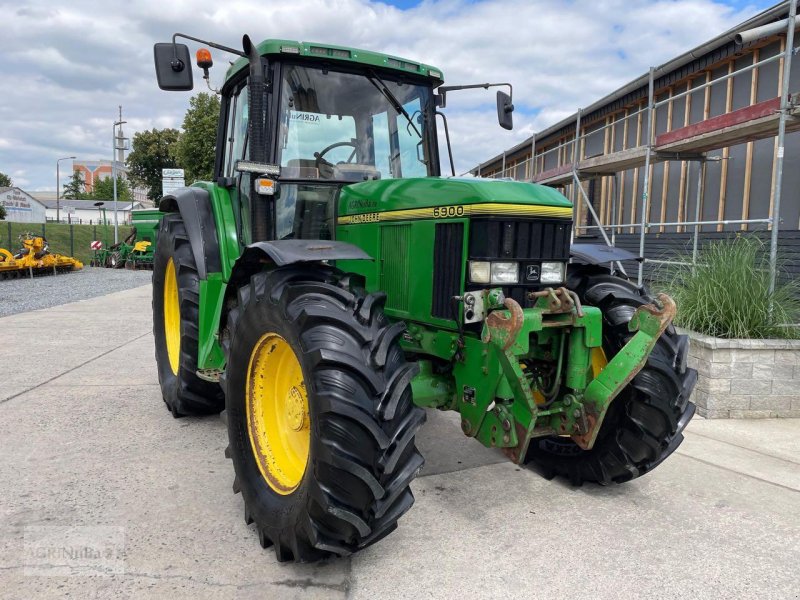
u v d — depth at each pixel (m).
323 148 3.54
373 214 3.24
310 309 2.36
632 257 3.45
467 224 2.69
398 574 2.41
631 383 2.97
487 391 2.66
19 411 4.46
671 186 9.98
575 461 3.28
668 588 2.34
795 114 5.20
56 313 9.90
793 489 3.29
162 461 3.53
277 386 2.85
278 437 2.80
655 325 2.55
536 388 2.98
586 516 2.95
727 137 6.57
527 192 2.78
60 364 6.07
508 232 2.68
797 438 4.15
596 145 12.74
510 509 3.02
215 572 2.39
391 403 2.28
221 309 3.60
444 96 3.97
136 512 2.88
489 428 2.71
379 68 3.66
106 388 5.16
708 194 9.06
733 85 8.48
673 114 9.91
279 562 2.47
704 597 2.28
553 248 2.85
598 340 2.71
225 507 2.96
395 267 3.14
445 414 4.62
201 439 3.92
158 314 4.88
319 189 3.52
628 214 11.45
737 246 5.46
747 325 4.79
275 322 2.54
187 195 4.13
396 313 3.15
